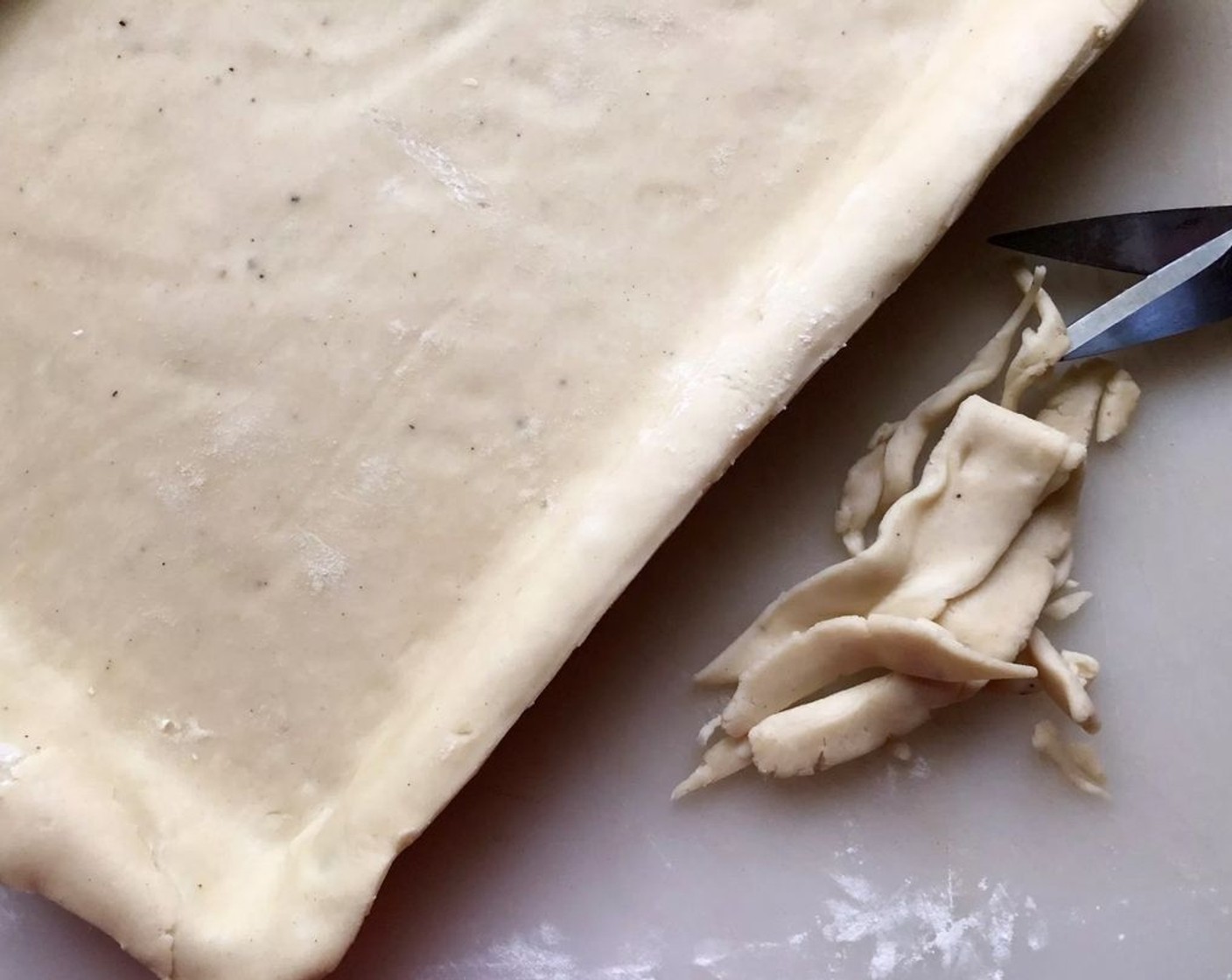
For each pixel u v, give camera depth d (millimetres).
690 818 294
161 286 270
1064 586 288
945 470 274
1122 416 287
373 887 253
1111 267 282
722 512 296
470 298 268
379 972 289
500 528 267
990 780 291
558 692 296
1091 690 292
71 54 272
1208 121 290
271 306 269
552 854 293
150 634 271
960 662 264
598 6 267
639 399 266
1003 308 293
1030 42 255
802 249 260
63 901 257
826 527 293
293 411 269
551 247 267
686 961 289
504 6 268
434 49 269
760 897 291
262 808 270
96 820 258
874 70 265
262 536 269
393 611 268
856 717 276
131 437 271
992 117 252
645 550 252
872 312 257
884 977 286
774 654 277
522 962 290
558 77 267
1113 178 292
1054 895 287
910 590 275
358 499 268
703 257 267
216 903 261
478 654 259
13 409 273
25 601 273
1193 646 291
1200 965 283
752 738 279
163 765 271
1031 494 272
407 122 269
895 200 252
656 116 267
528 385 267
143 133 271
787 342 252
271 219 270
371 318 268
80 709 271
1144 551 292
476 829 294
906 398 294
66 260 271
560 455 267
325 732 269
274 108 270
